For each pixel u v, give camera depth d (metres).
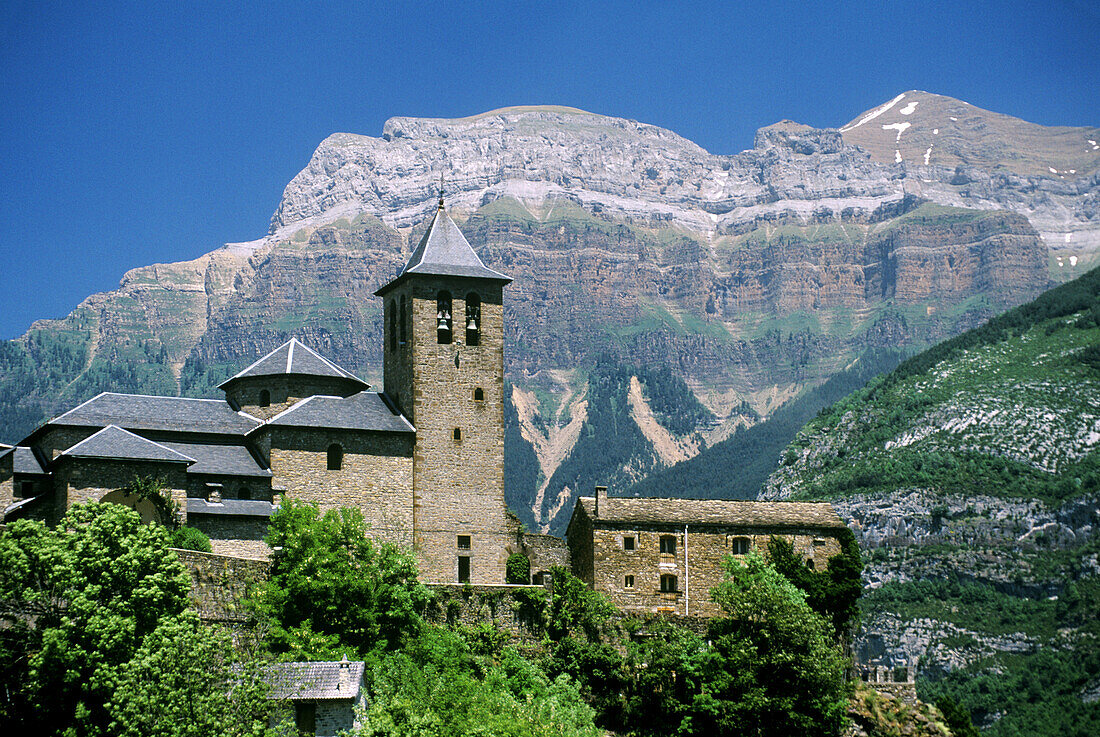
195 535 90.81
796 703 93.38
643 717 94.50
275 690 70.00
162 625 68.56
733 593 97.81
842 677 98.12
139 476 92.06
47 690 67.81
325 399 105.88
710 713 93.12
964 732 104.06
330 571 87.94
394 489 104.56
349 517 93.25
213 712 64.81
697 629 102.06
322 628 86.69
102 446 91.81
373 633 87.88
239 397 107.31
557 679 93.81
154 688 64.31
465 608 97.06
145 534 74.00
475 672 91.75
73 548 72.56
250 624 84.94
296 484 101.12
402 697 78.69
